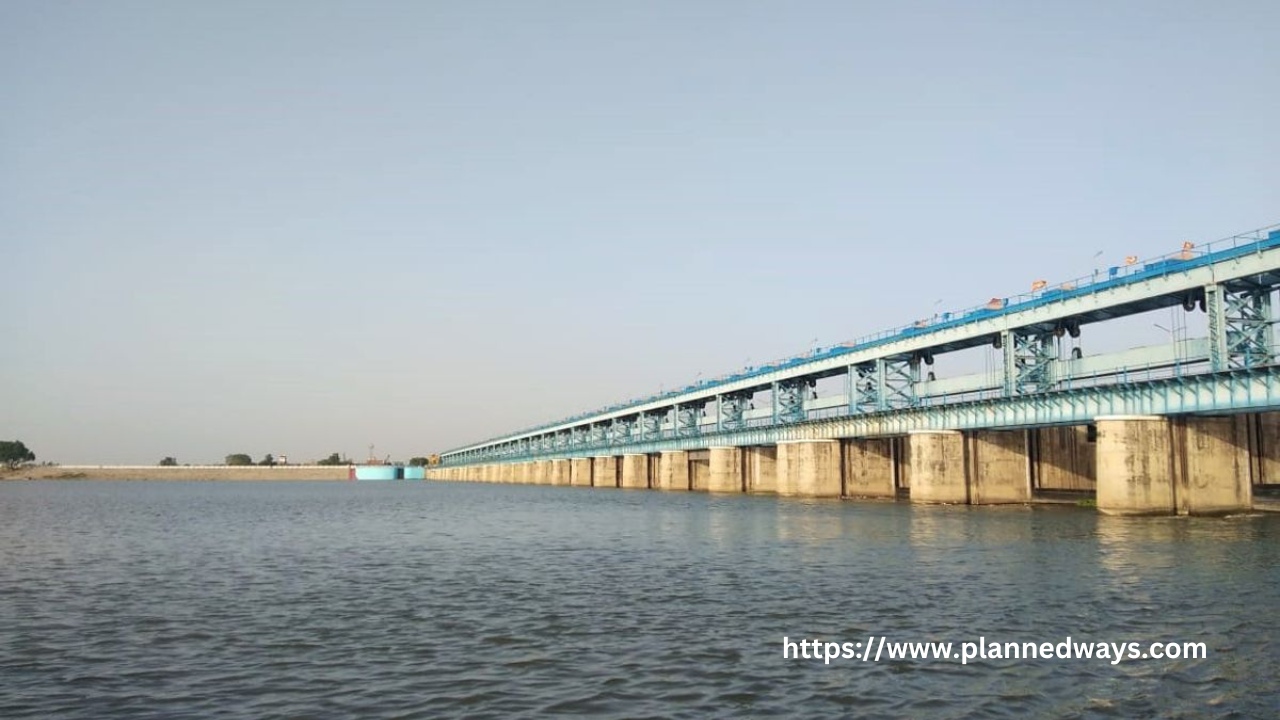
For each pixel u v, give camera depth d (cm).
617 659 2448
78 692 2184
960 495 8519
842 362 10594
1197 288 6259
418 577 4209
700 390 14362
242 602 3497
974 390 8650
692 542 5688
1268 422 7469
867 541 5406
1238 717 1909
